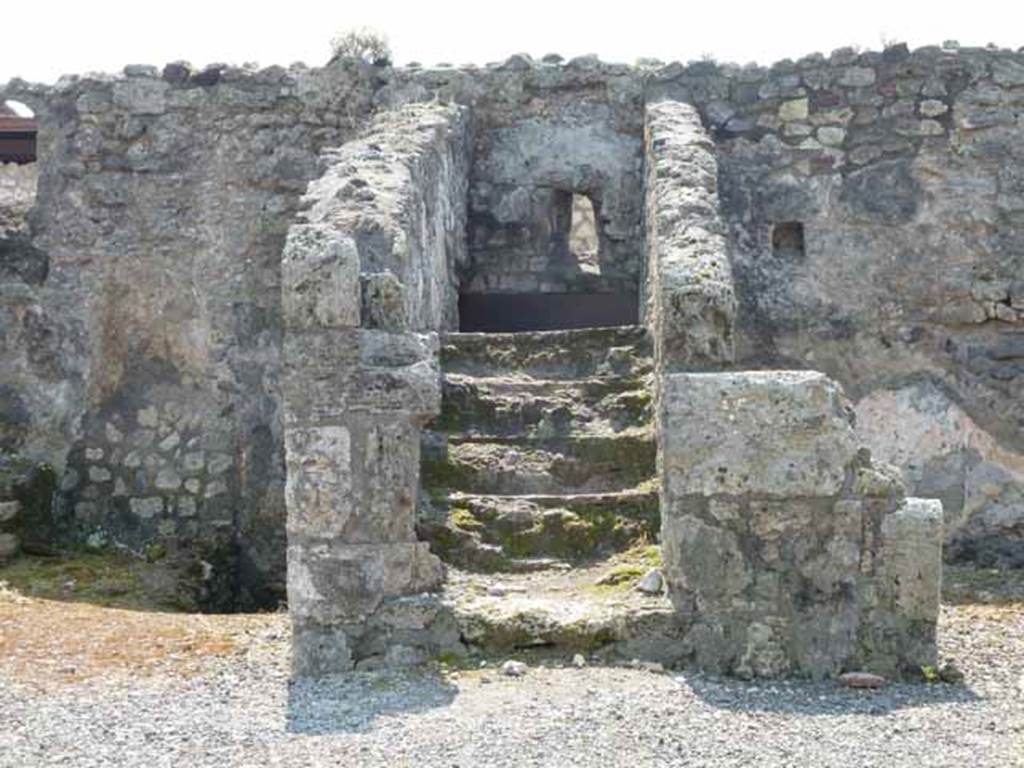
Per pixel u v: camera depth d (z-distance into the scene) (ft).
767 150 31.17
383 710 16.72
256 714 16.79
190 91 32.45
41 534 30.68
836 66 31.04
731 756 14.64
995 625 21.94
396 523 19.19
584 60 32.73
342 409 19.06
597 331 26.07
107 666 19.56
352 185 22.20
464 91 32.94
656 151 27.20
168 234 32.24
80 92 32.50
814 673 18.26
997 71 30.50
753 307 30.76
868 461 18.54
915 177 30.58
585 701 16.83
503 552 21.06
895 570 18.30
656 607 18.74
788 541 18.43
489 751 14.90
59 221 32.42
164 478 31.50
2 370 32.07
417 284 23.41
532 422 23.89
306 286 19.07
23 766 14.85
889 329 30.40
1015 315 29.86
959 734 15.49
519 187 32.91
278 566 30.99
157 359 32.01
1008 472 29.55
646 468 22.61
